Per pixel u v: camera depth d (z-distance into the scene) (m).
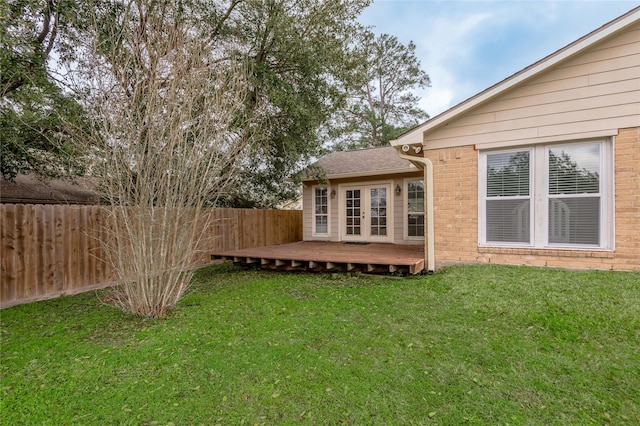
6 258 5.23
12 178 7.55
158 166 4.25
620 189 4.88
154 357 3.11
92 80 4.34
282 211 11.90
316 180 11.14
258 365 2.92
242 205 12.73
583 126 5.11
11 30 5.14
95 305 5.13
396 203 10.03
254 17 8.30
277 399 2.43
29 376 2.79
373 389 2.53
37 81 5.76
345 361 2.97
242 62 6.96
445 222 6.25
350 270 6.47
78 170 6.32
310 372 2.79
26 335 3.76
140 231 4.20
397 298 4.79
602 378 2.57
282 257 6.92
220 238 9.37
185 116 4.41
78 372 2.84
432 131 6.31
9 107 5.96
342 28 8.95
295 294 5.32
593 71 5.04
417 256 6.79
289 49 8.41
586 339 3.18
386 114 22.25
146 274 4.25
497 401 2.34
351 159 12.21
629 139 4.81
